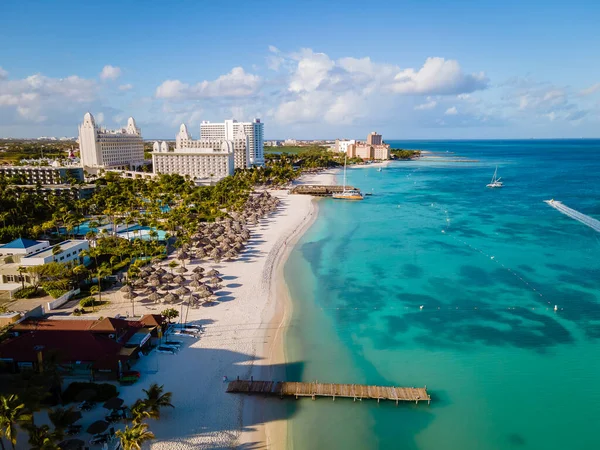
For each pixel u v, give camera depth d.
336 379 58.09
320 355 63.84
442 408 52.66
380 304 82.31
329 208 185.25
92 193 179.50
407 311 79.38
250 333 69.06
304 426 48.66
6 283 82.69
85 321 60.72
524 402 54.16
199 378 56.03
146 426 40.31
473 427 49.59
